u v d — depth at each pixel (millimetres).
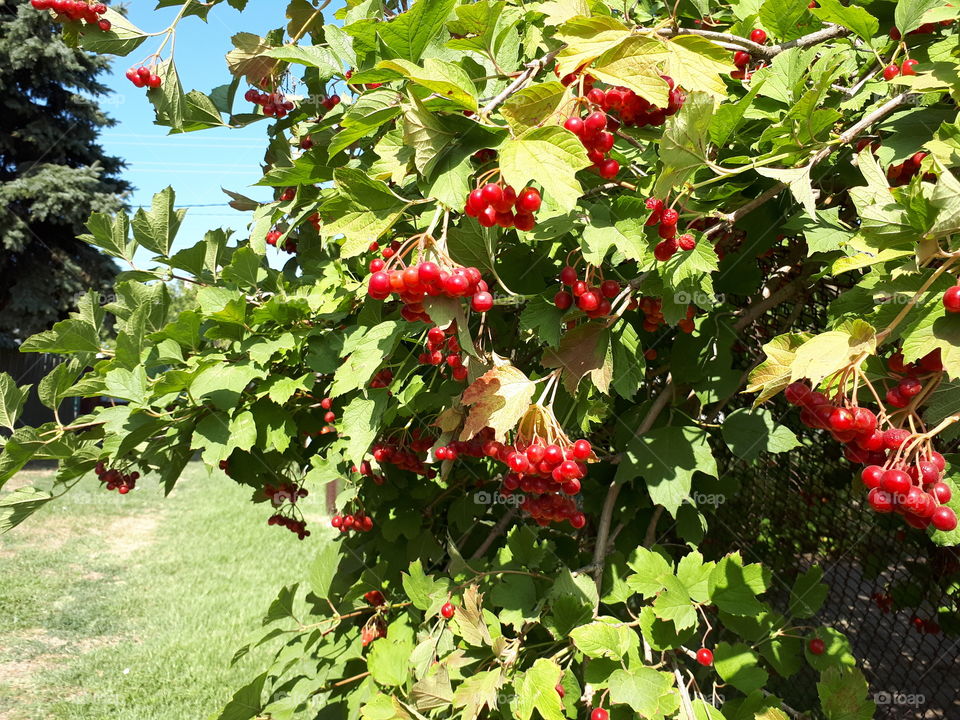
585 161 1217
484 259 1674
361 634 2746
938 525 1206
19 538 9078
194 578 7715
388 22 1549
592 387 1996
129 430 2113
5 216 19391
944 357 1202
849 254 1794
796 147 1786
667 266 1815
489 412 1633
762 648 1939
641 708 1637
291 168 2166
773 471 3209
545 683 1708
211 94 2828
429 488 2855
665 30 1669
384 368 2188
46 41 20188
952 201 1146
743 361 2859
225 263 2949
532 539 2275
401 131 1503
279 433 2314
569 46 1329
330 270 2475
